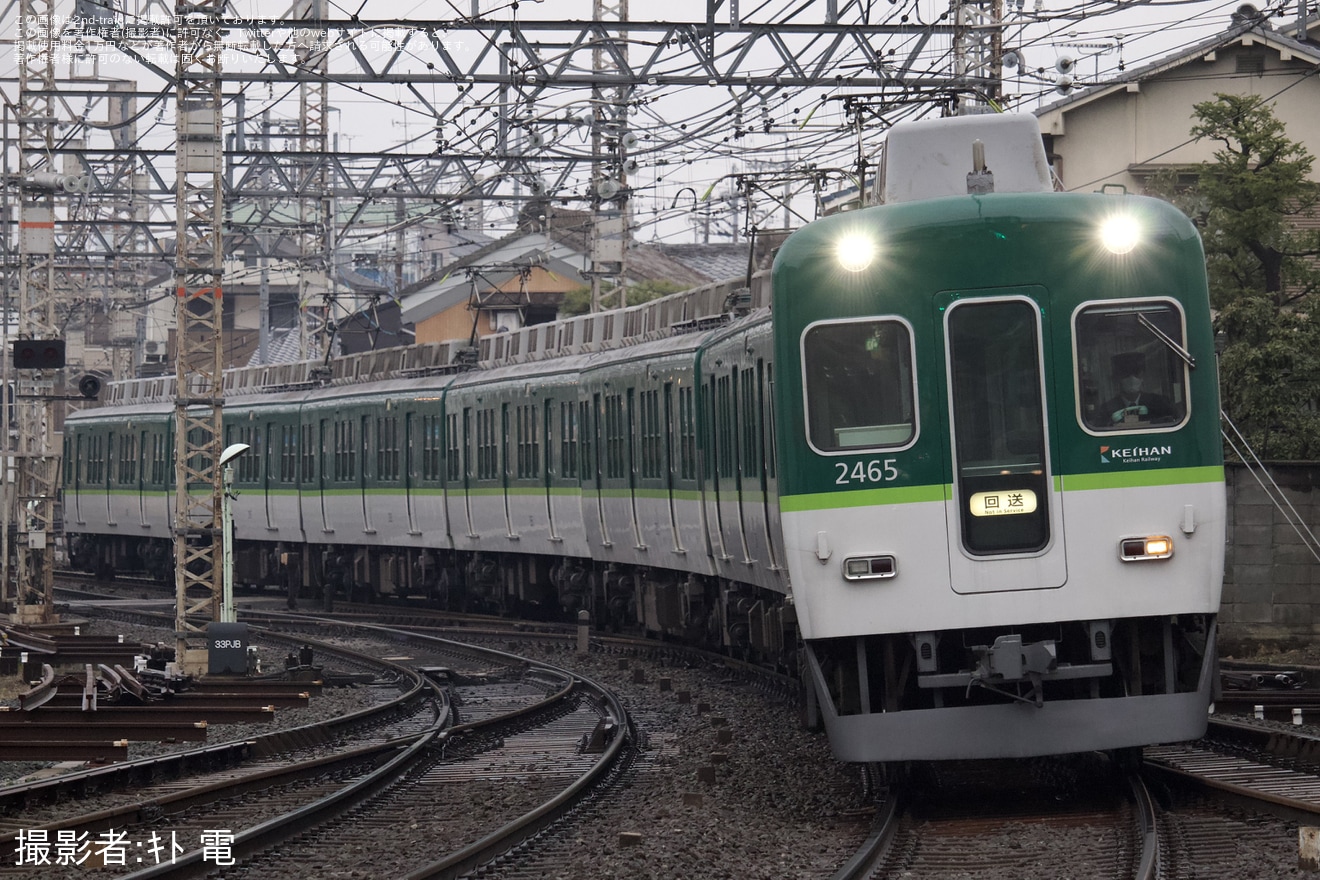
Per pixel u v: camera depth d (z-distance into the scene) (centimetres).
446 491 10062
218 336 7412
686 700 6109
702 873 3148
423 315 16475
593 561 8600
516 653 8225
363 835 3722
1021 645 3469
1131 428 3591
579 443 8338
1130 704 3559
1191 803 3606
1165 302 3609
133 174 13962
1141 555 3572
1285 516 6500
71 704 6019
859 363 3628
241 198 11994
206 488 12550
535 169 10669
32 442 11631
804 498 3625
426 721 5922
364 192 11025
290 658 7500
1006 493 3591
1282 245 7881
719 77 8119
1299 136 10450
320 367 12131
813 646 3722
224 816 4006
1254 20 7469
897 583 3594
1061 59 7969
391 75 8231
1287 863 2950
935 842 3334
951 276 3616
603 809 3934
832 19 7988
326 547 11644
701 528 6469
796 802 3916
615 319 8306
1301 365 7331
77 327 19288
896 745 3566
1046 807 3662
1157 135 10512
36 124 10756
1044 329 3597
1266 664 6156
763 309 5072
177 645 7306
